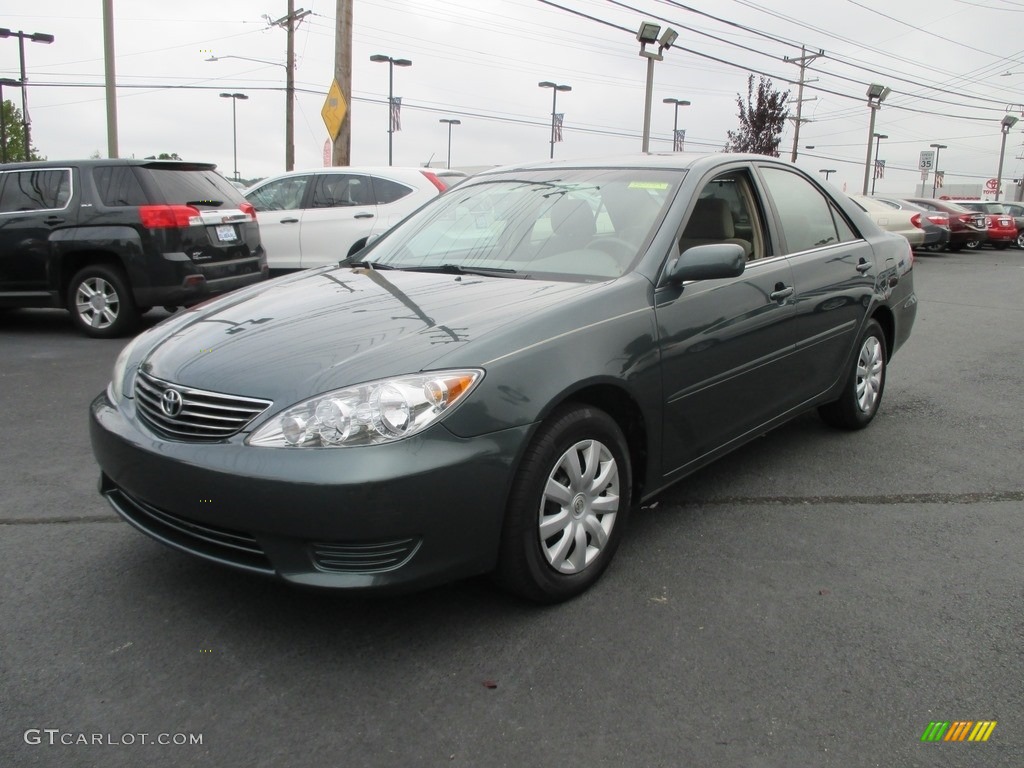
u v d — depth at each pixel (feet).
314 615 9.82
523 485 9.25
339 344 9.36
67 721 7.89
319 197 36.01
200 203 28.02
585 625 9.64
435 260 12.73
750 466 15.16
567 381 9.48
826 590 10.52
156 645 9.17
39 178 27.55
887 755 7.50
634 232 11.74
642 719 7.98
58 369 22.66
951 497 13.69
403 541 8.48
